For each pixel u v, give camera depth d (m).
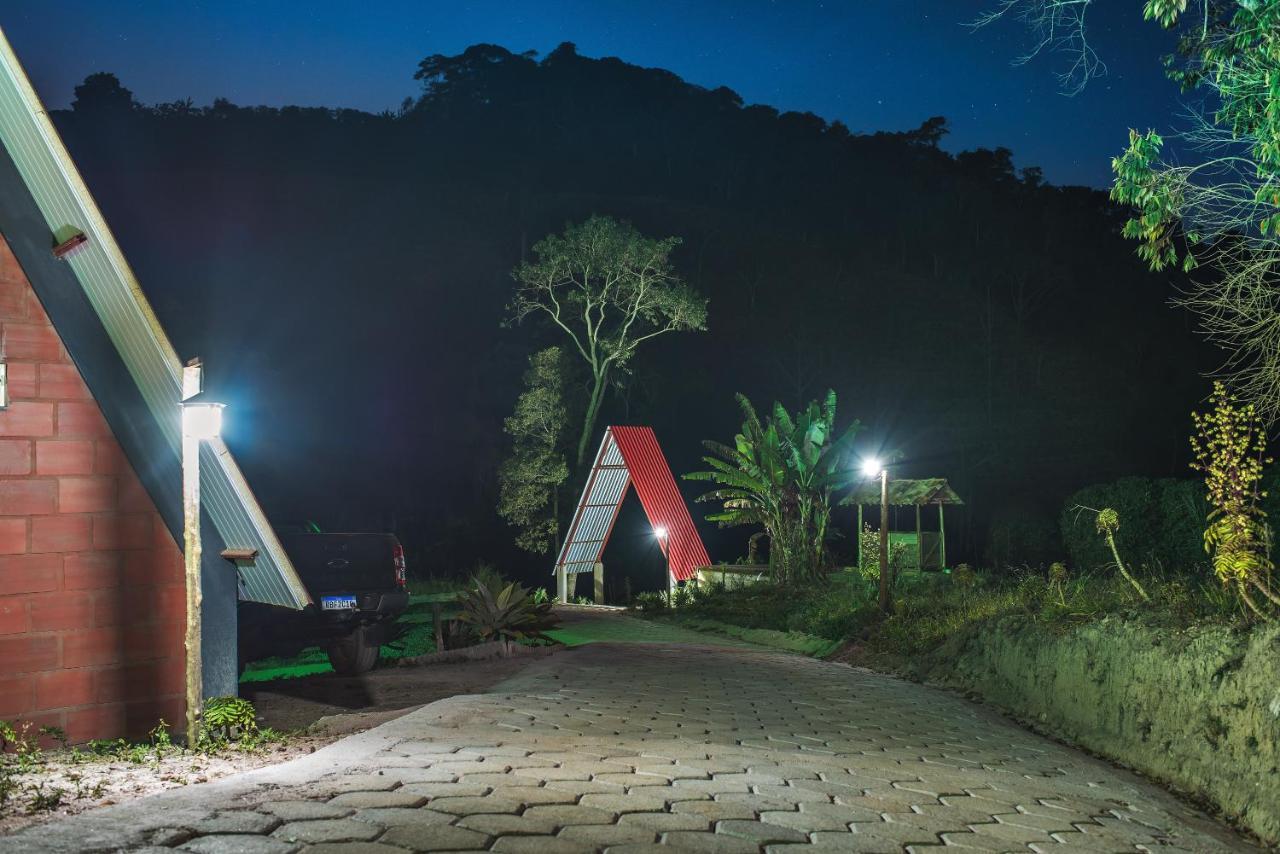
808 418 25.84
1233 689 7.39
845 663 15.73
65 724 7.23
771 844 4.49
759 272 88.44
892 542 24.56
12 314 7.16
